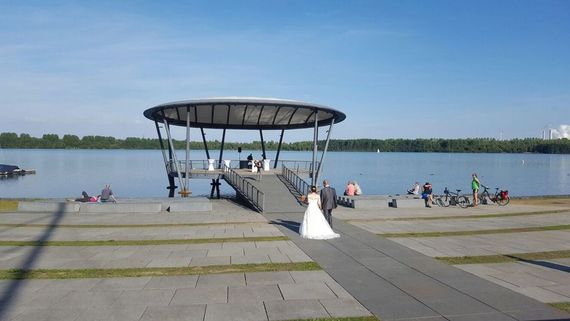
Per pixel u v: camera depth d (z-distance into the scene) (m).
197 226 17.78
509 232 16.17
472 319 7.26
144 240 14.53
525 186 61.84
